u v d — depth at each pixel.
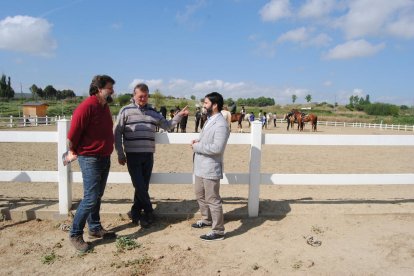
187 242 4.28
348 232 4.63
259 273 3.60
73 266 3.67
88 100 3.82
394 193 6.67
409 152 14.98
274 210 5.36
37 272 3.54
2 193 6.21
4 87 88.38
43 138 5.02
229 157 12.09
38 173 5.06
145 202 4.65
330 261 3.87
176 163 10.45
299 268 3.71
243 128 30.23
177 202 5.64
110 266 3.68
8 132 4.97
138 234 4.52
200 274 3.56
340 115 67.00
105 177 4.23
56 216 4.96
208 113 4.29
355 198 6.17
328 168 10.26
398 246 4.24
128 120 4.49
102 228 4.38
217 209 4.29
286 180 5.25
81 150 3.89
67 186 4.94
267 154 13.45
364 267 3.75
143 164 4.66
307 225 4.84
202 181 4.54
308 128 34.19
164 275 3.52
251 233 4.58
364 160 12.22
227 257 3.92
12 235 4.44
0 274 3.50
